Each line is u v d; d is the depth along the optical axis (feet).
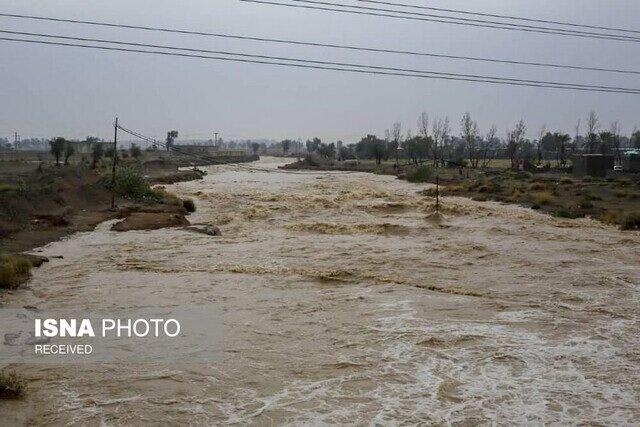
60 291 47.75
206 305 44.24
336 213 103.65
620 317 42.32
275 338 37.04
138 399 28.58
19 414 26.86
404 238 76.95
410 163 297.74
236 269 56.49
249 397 28.99
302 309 43.34
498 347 35.88
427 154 317.01
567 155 307.17
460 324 40.16
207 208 111.65
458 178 188.24
